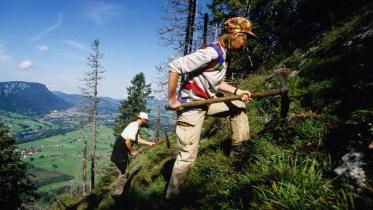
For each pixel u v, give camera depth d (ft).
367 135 8.22
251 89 24.63
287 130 12.51
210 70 10.59
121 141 23.76
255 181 9.79
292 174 8.61
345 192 7.22
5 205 86.33
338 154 8.62
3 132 93.66
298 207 7.39
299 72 19.25
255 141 12.76
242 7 51.31
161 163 20.54
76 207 25.53
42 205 130.41
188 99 11.12
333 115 11.69
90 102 135.03
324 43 21.68
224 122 19.29
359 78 12.78
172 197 12.42
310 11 37.86
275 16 43.86
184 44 77.41
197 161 15.29
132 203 17.49
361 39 16.30
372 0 25.86
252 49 43.88
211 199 10.85
